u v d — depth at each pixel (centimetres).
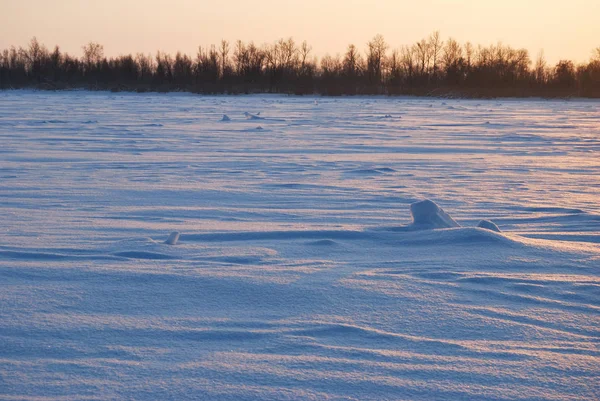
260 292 372
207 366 272
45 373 265
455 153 1388
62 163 1100
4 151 1277
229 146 1478
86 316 330
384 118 2877
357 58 7494
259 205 713
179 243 506
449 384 259
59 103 4044
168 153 1302
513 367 275
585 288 386
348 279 400
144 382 257
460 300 361
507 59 7388
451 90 7088
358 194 799
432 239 508
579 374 269
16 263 434
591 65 7081
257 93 7194
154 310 341
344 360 280
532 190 848
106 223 596
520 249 477
